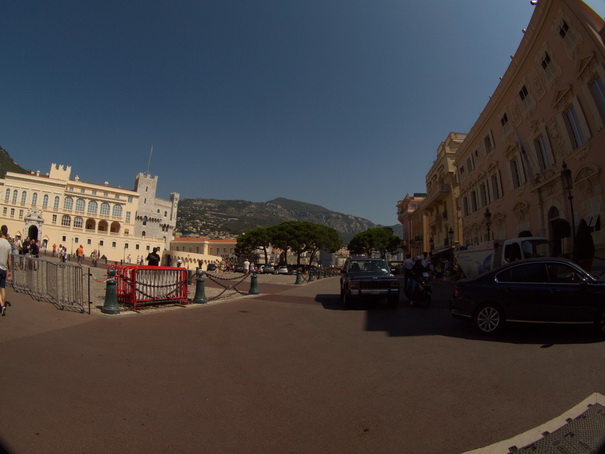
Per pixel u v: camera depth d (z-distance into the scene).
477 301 7.62
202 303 12.84
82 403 3.91
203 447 3.11
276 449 3.09
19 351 5.59
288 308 12.12
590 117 14.55
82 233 75.88
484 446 3.14
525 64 19.62
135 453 2.97
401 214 71.19
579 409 3.78
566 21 15.54
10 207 75.94
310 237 71.25
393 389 4.49
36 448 2.98
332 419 3.67
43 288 10.64
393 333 7.86
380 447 3.13
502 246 16.83
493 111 24.78
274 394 4.34
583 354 5.87
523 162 20.42
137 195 95.19
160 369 5.19
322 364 5.56
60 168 84.69
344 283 12.69
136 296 10.84
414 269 12.81
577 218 15.63
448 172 38.44
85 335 6.97
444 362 5.61
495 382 4.68
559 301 7.11
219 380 4.80
